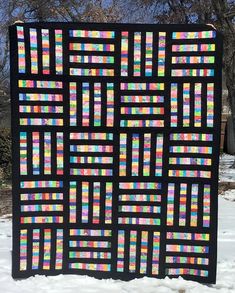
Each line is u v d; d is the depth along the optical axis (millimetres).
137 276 4488
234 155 21203
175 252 4477
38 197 4504
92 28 4461
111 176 4523
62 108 4496
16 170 4465
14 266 4461
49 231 4523
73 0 14586
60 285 4285
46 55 4457
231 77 13039
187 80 4426
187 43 4418
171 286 4297
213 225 4438
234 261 5168
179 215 4480
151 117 4477
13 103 4445
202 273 4434
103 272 4512
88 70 4477
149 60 4457
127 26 4449
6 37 15328
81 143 4520
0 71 15969
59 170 4523
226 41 12266
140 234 4512
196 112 4430
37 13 14891
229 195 10156
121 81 4480
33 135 4480
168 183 4484
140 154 4508
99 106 4500
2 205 8820
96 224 4531
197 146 4441
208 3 12664
